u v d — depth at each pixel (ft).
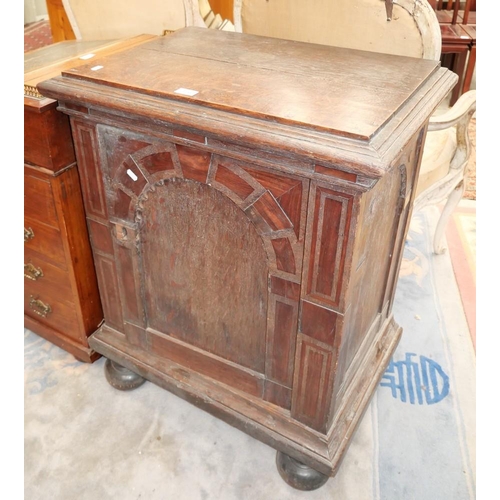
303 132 2.74
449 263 6.42
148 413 4.54
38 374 4.87
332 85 3.31
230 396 4.06
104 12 5.65
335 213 2.84
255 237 3.27
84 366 4.96
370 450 4.25
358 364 4.14
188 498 3.91
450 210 6.16
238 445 4.31
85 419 4.47
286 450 3.81
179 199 3.46
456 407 4.64
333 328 3.24
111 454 4.20
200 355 4.10
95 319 4.75
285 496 3.93
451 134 5.76
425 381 4.89
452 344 5.31
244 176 3.04
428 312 5.69
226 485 4.00
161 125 3.11
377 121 2.78
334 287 3.08
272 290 3.35
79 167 3.82
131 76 3.40
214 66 3.63
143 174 3.48
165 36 4.40
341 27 4.91
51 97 3.43
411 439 4.35
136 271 4.01
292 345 3.51
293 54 3.96
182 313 4.01
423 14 4.50
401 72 3.59
